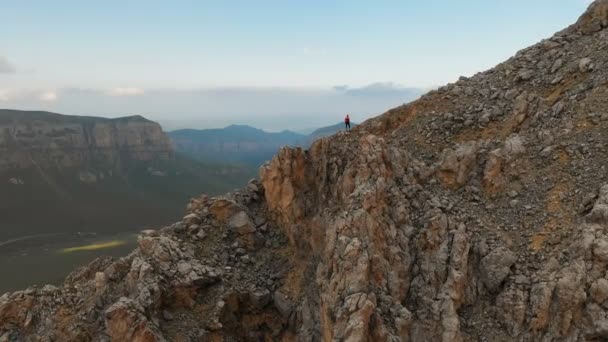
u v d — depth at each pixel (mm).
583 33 49969
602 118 36844
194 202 47781
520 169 36656
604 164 33844
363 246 31375
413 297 31203
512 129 41562
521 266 30438
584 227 29812
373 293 29453
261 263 42156
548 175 35281
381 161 37938
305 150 45281
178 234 43438
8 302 39688
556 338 27188
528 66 49500
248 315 39625
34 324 38969
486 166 37469
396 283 31047
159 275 37750
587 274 27906
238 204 45719
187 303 38031
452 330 28438
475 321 29594
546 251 30547
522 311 28438
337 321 28516
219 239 43531
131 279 38031
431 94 51844
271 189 44594
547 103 42094
